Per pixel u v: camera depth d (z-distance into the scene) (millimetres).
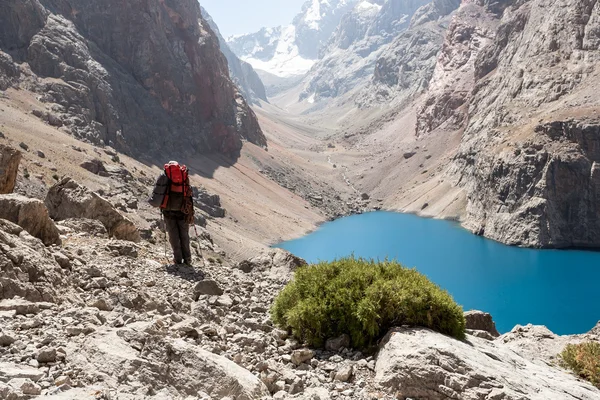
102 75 162875
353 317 9805
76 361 7031
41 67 149375
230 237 126312
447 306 9758
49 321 8445
